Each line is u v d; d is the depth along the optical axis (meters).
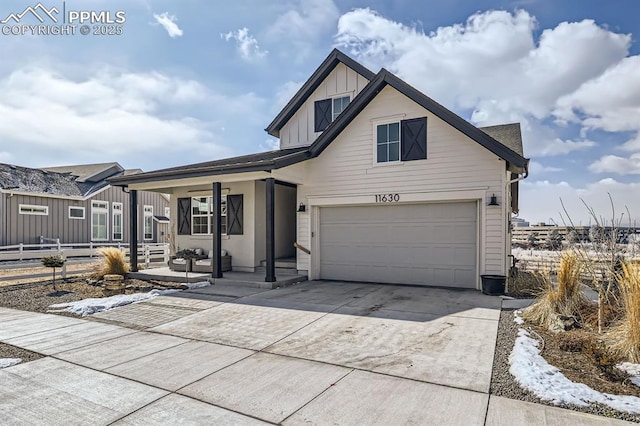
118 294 9.33
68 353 5.07
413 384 3.94
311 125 13.48
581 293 6.12
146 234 24.50
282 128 14.10
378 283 10.32
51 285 10.79
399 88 9.46
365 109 10.36
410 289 9.29
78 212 20.19
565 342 4.84
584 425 3.08
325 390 3.82
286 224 13.50
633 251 6.34
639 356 4.28
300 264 11.20
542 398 3.54
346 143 10.62
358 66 12.39
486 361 4.54
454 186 9.23
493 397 3.62
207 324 6.49
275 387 3.91
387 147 10.10
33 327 6.42
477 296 8.27
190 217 13.53
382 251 10.34
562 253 6.96
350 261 10.78
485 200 8.89
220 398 3.67
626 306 4.77
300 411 3.39
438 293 8.70
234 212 12.46
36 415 3.36
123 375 4.29
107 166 24.31
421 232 9.86
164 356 4.92
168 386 3.97
